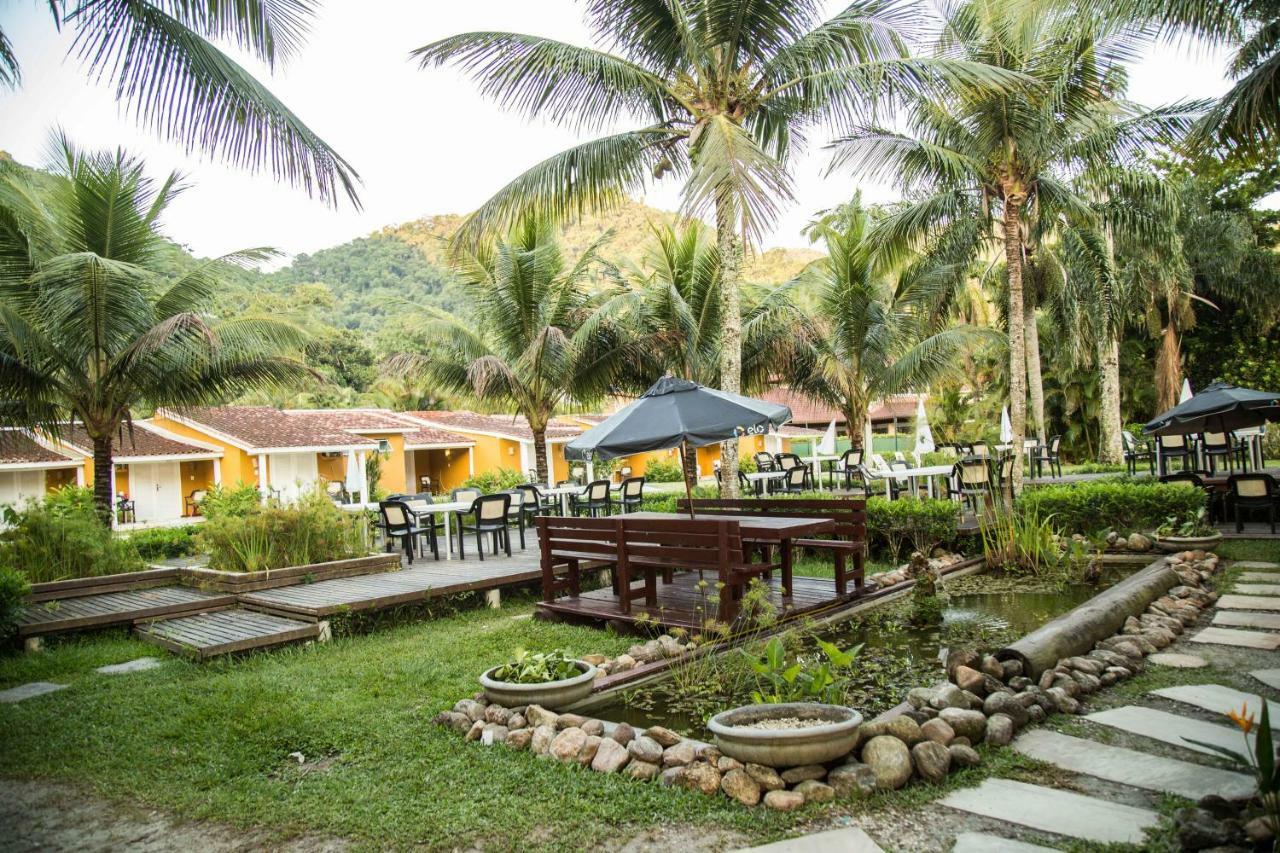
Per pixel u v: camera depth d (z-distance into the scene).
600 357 17.59
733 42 10.60
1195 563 8.61
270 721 5.12
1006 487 12.07
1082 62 11.51
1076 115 12.21
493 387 17.58
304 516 9.97
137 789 4.29
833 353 18.39
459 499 13.55
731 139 9.29
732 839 3.37
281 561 9.56
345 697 5.62
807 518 8.80
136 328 12.73
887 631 7.34
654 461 33.88
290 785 4.25
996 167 12.74
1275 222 25.92
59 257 10.92
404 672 6.21
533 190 11.30
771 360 18.50
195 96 5.23
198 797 4.15
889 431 34.97
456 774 4.20
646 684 5.75
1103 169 13.13
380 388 42.94
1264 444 24.30
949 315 18.30
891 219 14.27
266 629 7.43
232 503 15.22
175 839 3.72
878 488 16.52
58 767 4.62
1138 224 14.20
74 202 12.15
